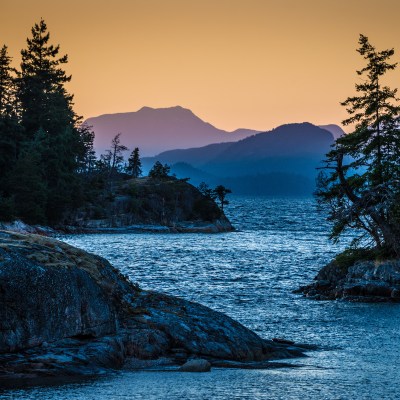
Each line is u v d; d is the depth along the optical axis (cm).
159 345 6056
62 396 4047
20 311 5103
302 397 4328
